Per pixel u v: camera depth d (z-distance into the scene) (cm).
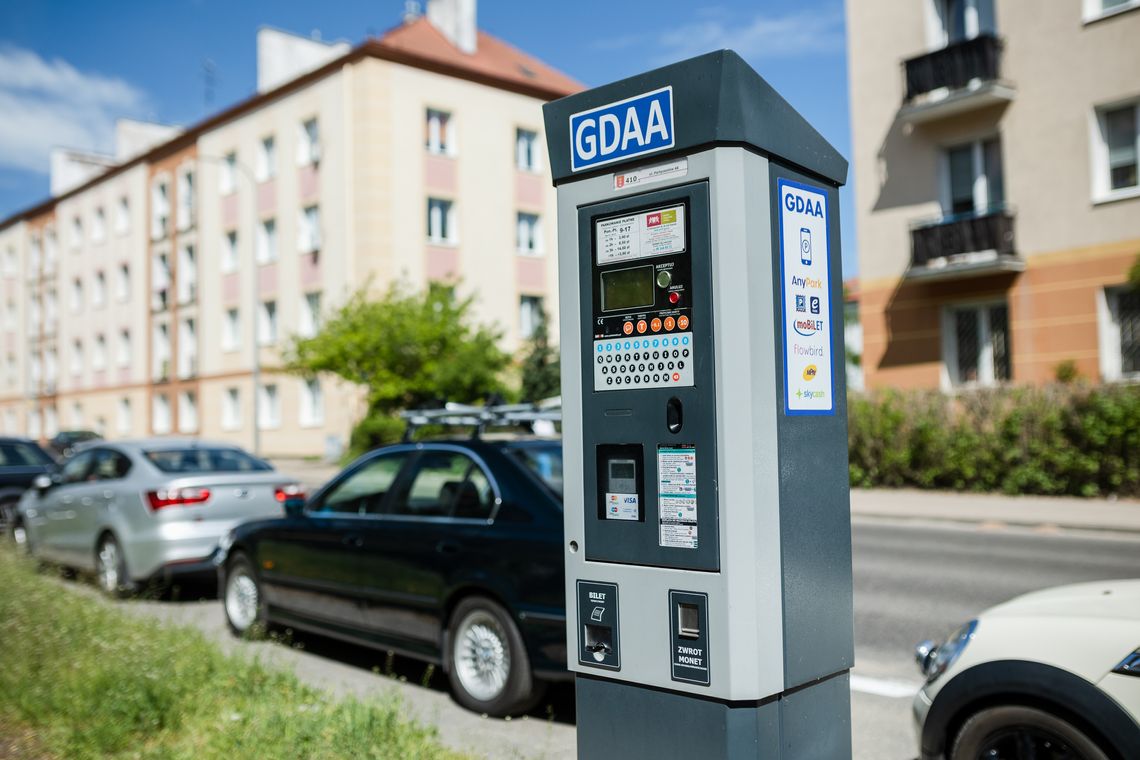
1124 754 303
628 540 287
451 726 513
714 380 268
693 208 273
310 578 666
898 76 1956
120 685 484
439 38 3512
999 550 1058
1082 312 1723
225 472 959
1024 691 324
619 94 287
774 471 275
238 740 420
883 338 1984
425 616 570
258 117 3522
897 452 1656
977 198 1870
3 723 470
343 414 3133
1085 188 1719
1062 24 1741
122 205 4556
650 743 283
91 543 953
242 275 3616
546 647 502
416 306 2466
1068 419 1472
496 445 584
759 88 274
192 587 989
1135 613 334
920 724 357
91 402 4853
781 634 275
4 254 5800
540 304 3506
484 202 3341
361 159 3091
